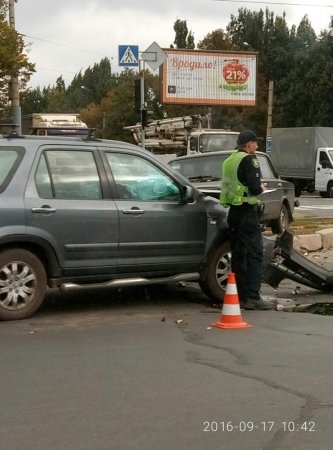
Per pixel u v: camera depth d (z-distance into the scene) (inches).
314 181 1252.5
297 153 1300.4
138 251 307.1
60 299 339.6
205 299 345.7
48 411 184.2
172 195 321.4
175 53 1616.6
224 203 312.8
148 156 319.6
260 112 2142.0
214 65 1649.9
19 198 282.8
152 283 315.3
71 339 261.3
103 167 305.3
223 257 331.0
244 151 312.8
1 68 894.4
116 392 199.6
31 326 281.1
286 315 306.2
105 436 167.2
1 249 282.5
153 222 309.6
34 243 285.7
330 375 216.1
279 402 191.0
